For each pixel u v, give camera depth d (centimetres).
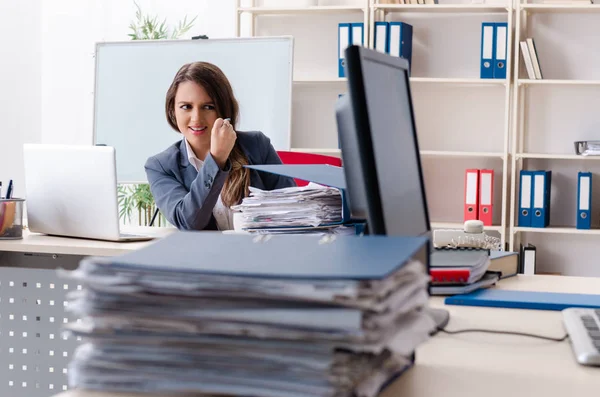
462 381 93
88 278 77
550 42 457
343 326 71
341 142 125
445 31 467
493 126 467
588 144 432
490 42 441
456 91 469
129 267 78
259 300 75
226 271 75
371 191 102
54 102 525
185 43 412
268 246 89
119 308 77
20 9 504
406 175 123
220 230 283
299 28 486
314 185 224
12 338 243
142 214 502
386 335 77
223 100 321
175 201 278
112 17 514
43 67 525
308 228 213
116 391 81
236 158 285
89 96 521
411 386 91
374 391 79
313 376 73
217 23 501
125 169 416
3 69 492
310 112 486
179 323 76
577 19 454
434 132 473
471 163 471
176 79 322
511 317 136
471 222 200
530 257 439
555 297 153
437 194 475
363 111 102
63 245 236
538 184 436
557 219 462
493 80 438
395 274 80
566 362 103
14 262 254
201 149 314
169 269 76
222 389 75
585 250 460
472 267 158
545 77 459
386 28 446
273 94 406
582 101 455
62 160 247
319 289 72
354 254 84
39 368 241
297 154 303
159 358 77
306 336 73
